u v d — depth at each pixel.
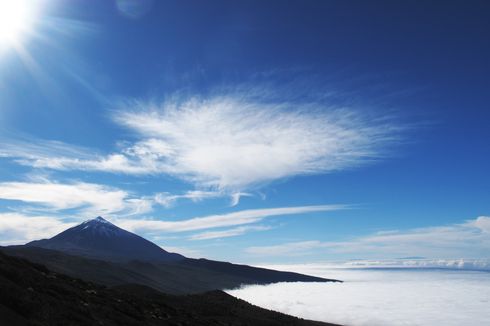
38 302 24.89
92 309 33.00
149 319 40.28
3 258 38.03
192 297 85.44
